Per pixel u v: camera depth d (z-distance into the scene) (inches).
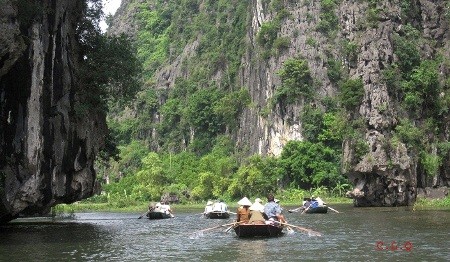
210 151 5374.0
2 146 1307.8
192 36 6545.3
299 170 3954.2
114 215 2432.3
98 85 1672.0
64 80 1475.1
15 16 1164.5
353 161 2598.4
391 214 1852.9
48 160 1408.7
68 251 946.7
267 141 4493.1
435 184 2608.3
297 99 4252.0
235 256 853.8
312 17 4407.0
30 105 1302.9
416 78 2684.5
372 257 831.7
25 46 1192.8
